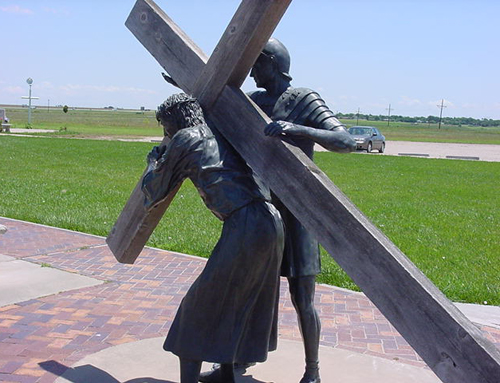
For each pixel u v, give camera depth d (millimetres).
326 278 7297
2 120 43000
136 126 65625
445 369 2701
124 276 7055
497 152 39562
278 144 3227
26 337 4988
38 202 12547
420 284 2752
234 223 3258
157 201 3535
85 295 6238
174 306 5992
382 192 16688
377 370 4328
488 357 2568
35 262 7535
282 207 3744
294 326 5578
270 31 3326
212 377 3893
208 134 3404
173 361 4387
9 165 20172
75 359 4562
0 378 4191
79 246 8586
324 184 3055
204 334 3330
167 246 8797
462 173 23281
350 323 5754
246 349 3420
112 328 5293
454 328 2656
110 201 13039
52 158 23172
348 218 2965
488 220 12586
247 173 3404
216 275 3262
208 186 3314
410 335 2795
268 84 3863
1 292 6160
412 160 28594
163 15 3943
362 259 2932
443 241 10156
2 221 10359
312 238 3826
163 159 3410
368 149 33844
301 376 4188
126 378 4086
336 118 3645
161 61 3932
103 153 25984
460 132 92688
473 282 7492
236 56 3385
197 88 3621
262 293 3398
